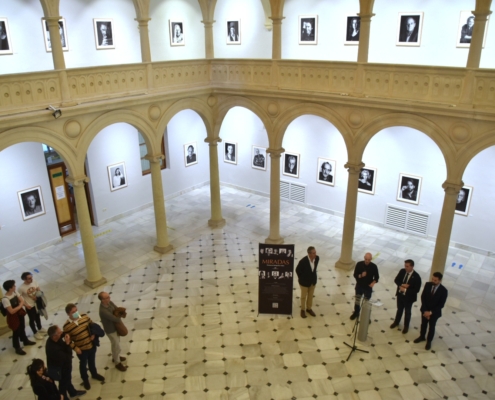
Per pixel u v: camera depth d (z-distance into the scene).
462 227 13.86
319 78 11.79
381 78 10.70
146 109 12.38
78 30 13.90
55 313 10.97
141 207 17.62
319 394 8.37
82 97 10.90
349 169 11.95
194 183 19.94
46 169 14.02
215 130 14.59
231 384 8.62
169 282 12.28
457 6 12.16
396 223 15.38
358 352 9.45
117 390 8.49
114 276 12.63
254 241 14.71
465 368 8.96
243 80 13.44
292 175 17.81
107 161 15.88
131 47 15.66
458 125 9.77
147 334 10.10
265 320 10.56
